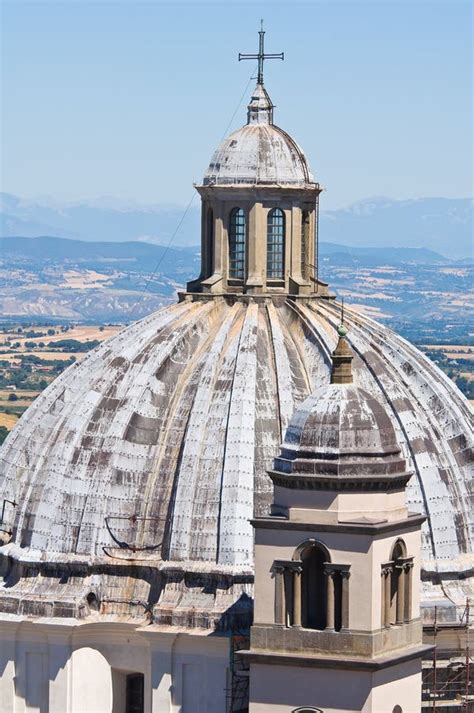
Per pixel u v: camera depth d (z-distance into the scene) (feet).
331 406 491.31
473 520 559.38
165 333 574.15
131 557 547.08
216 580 536.01
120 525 549.54
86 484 553.64
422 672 532.32
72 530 552.00
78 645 546.26
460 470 564.30
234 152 586.45
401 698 491.31
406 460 509.76
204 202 593.42
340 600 484.33
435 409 572.10
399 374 577.02
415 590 497.46
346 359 498.69
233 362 562.66
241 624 531.09
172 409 559.79
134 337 576.20
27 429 577.02
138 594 545.03
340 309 593.01
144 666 542.57
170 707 536.01
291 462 488.85
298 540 486.38
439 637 540.11
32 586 552.00
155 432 557.33
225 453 543.80
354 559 482.69
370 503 487.20
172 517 542.98
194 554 539.70
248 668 522.47
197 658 534.37
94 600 547.08
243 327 571.69
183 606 536.01
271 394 556.92
